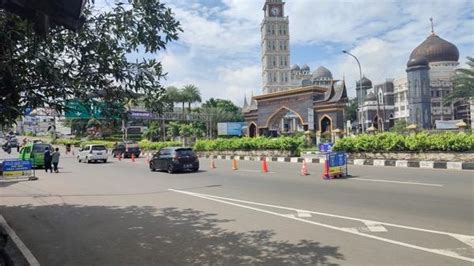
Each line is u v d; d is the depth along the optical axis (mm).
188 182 17422
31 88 5531
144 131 88312
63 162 38000
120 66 5988
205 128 97375
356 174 17547
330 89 60969
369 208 9711
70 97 5840
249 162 29484
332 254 6270
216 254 6594
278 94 65562
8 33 5051
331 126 59719
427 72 94562
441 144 20938
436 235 7098
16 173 21375
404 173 17266
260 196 12469
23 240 8148
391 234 7273
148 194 14133
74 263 6496
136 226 8984
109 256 6777
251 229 8188
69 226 9367
